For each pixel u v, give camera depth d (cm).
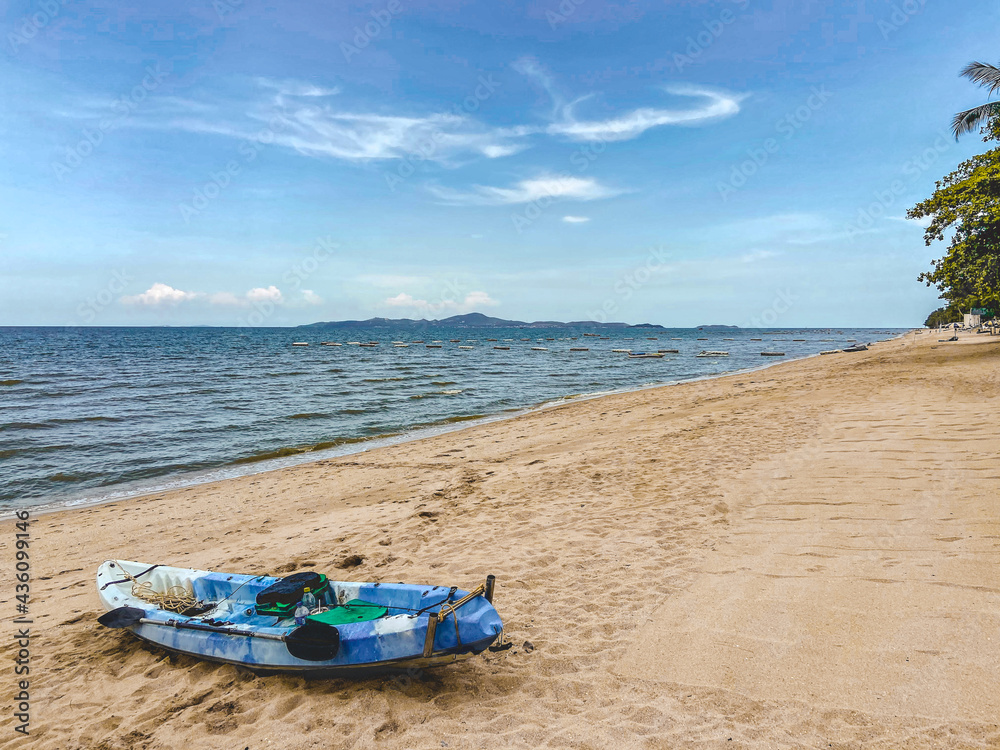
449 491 1072
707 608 532
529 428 1828
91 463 1538
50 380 3581
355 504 1079
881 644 440
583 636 508
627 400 2430
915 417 1246
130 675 511
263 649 484
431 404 2638
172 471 1473
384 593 524
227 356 6500
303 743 392
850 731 353
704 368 4794
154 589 633
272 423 2123
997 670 394
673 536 728
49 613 666
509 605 579
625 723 384
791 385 2312
